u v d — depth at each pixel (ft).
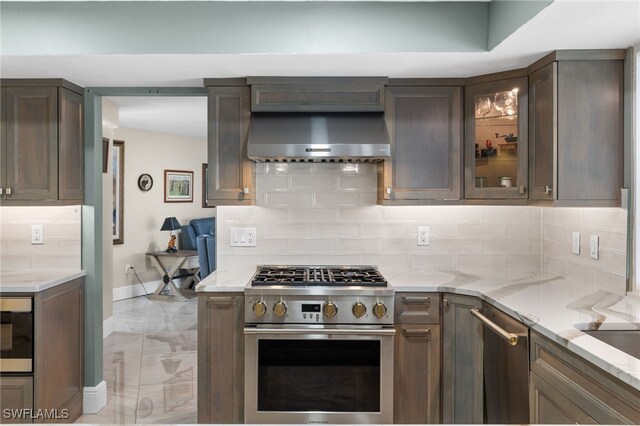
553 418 5.93
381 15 8.02
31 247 10.58
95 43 8.04
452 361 8.52
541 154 8.43
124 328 16.99
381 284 8.57
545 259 10.14
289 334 8.33
